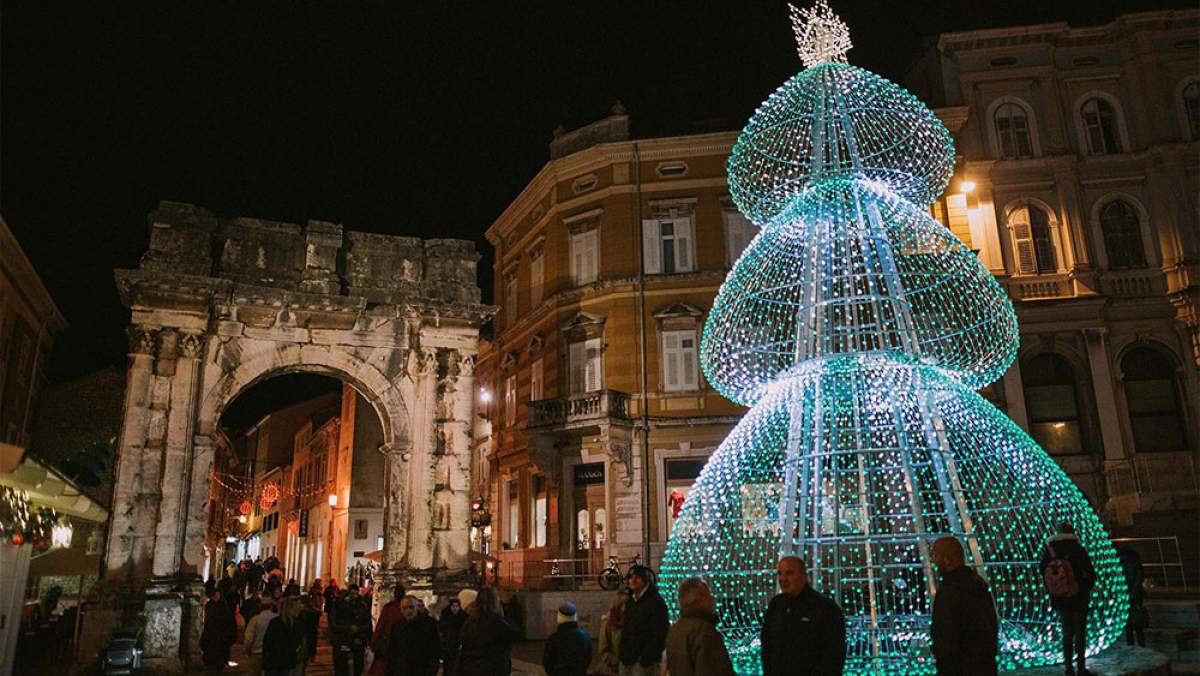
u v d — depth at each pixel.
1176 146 26.31
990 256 26.52
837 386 11.92
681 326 28.09
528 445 28.25
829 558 12.49
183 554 19.12
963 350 13.82
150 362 19.78
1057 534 9.91
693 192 29.06
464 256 23.59
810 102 13.71
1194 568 20.28
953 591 6.31
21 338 28.94
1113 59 27.91
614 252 28.94
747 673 11.05
